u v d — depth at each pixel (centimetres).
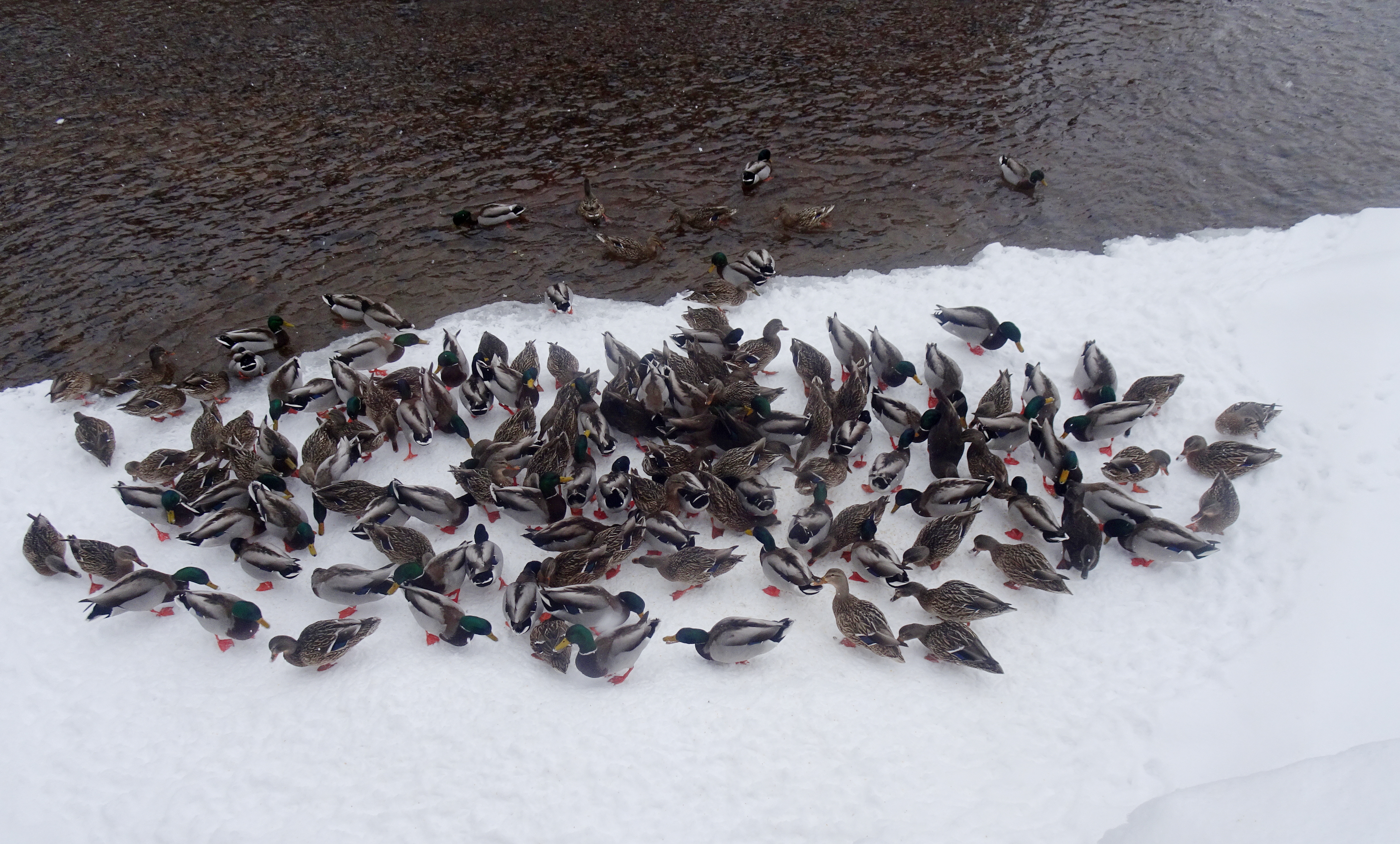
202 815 866
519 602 1016
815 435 1270
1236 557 1114
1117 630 1049
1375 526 1092
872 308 1520
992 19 2414
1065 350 1409
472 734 919
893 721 934
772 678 988
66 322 1566
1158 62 2167
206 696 998
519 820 843
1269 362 1328
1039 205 1731
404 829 841
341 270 1683
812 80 2202
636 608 1066
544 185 1898
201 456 1290
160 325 1559
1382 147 1792
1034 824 825
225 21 2534
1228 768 877
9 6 2600
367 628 1007
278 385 1393
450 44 2417
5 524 1229
